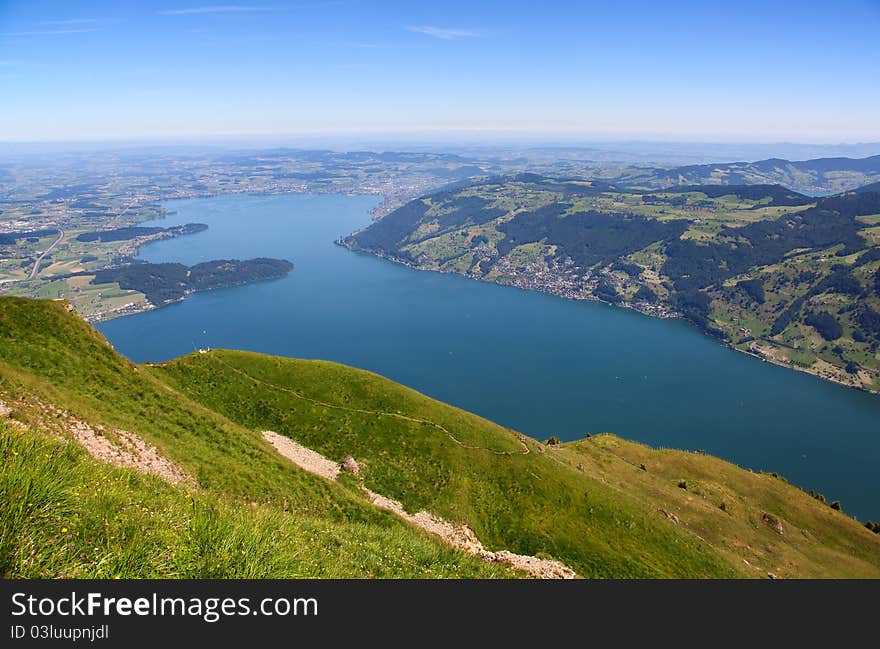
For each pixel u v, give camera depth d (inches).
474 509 2047.2
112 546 443.8
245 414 2134.6
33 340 1475.1
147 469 1051.9
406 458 2181.3
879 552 3339.1
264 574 519.2
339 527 937.5
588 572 1840.6
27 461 458.0
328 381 2502.5
